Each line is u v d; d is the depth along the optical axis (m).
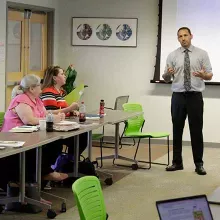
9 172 5.18
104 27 9.22
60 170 6.34
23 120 5.43
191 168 7.33
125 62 9.21
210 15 8.73
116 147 7.33
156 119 9.17
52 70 6.31
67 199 5.70
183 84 6.84
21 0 8.27
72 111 6.45
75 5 9.28
